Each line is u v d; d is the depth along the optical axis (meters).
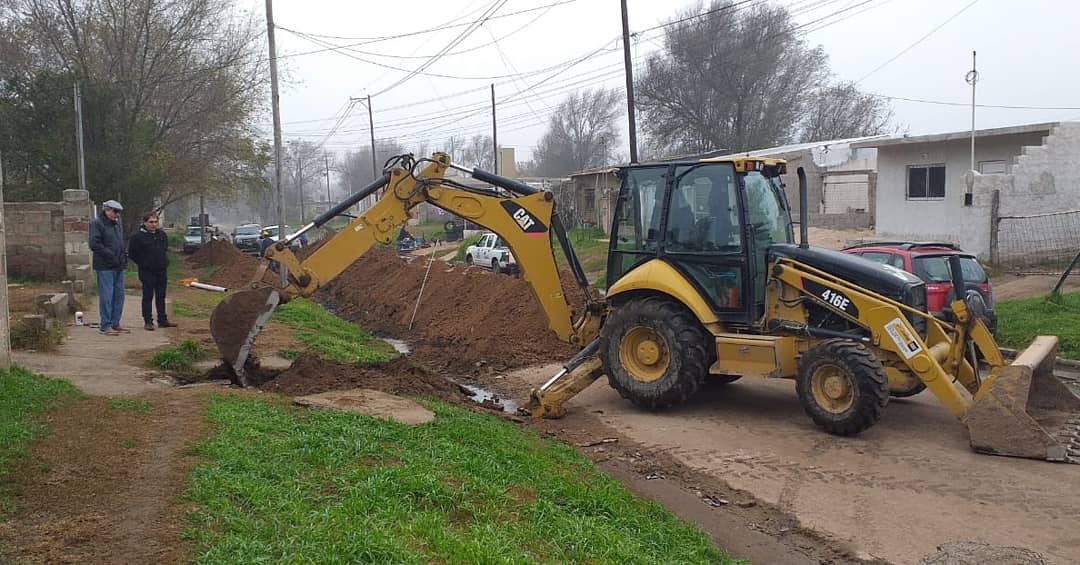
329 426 7.28
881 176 27.39
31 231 19.36
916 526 7.03
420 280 24.05
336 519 5.08
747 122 47.94
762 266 10.54
